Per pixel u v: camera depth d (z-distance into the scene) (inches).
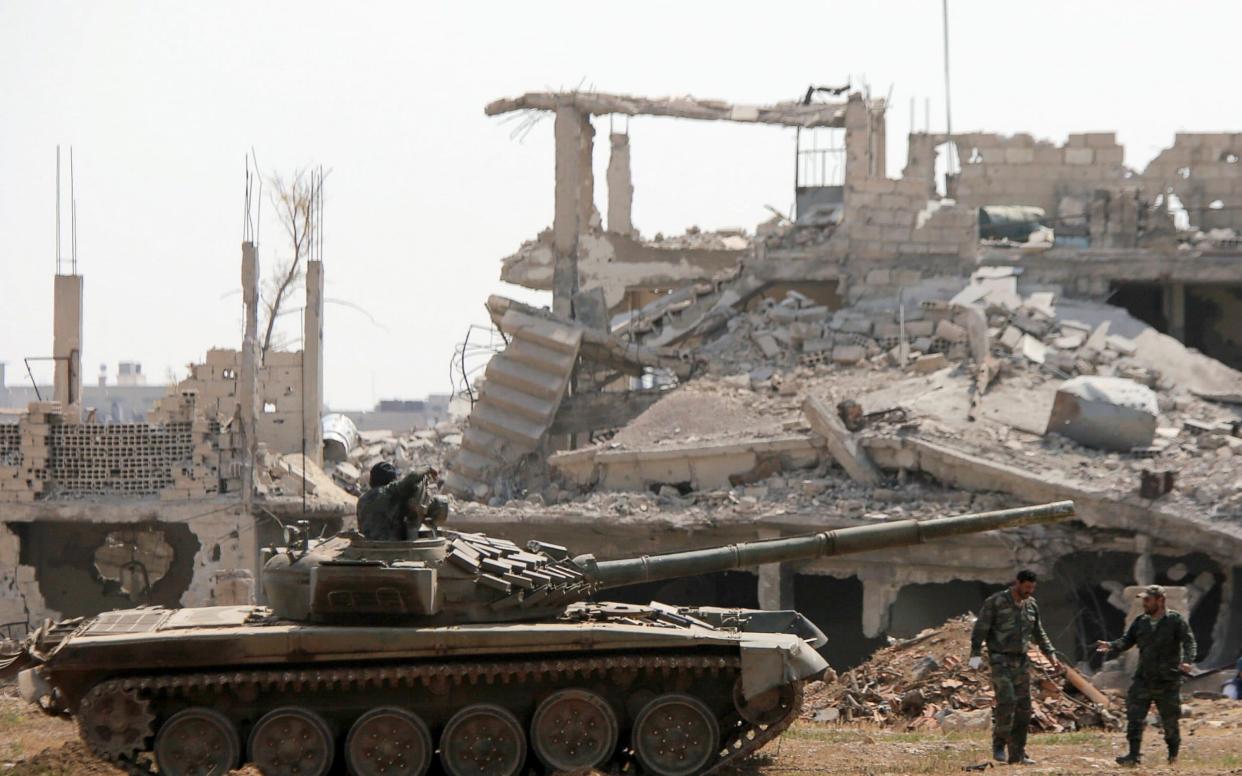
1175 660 2142.0
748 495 4859.7
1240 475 4367.6
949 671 2940.5
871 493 4704.7
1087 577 4557.1
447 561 2148.1
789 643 2102.6
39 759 2148.1
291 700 2121.1
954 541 4443.9
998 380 5216.5
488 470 5639.8
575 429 5821.9
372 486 2249.0
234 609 2277.3
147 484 5418.3
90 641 2082.9
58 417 5462.6
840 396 5300.2
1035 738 2488.9
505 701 2134.6
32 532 5600.4
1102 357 5428.2
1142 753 2277.3
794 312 6053.2
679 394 5492.1
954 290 6077.8
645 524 4756.4
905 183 6314.0
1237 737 2433.6
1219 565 4384.8
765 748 2346.2
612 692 2144.4
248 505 5344.5
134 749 2089.1
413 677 2092.8
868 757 2278.5
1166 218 6422.2
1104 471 4503.0
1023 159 7578.7
